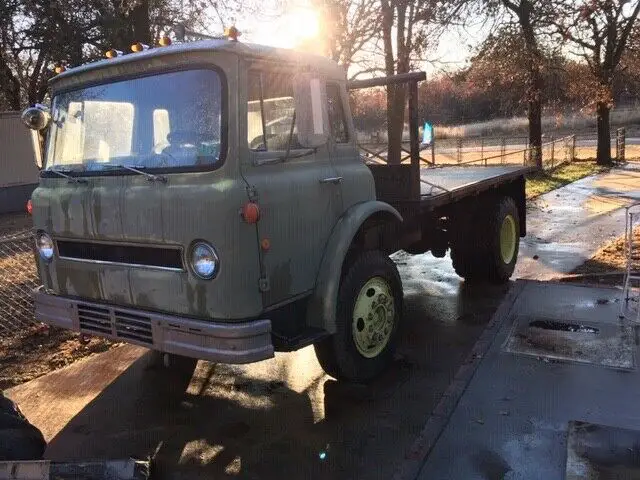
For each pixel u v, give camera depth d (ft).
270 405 14.15
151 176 11.61
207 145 11.32
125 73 12.44
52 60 52.49
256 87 11.67
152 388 15.33
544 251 29.53
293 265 12.36
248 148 11.40
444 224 22.52
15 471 10.00
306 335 12.67
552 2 54.19
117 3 41.65
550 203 46.14
